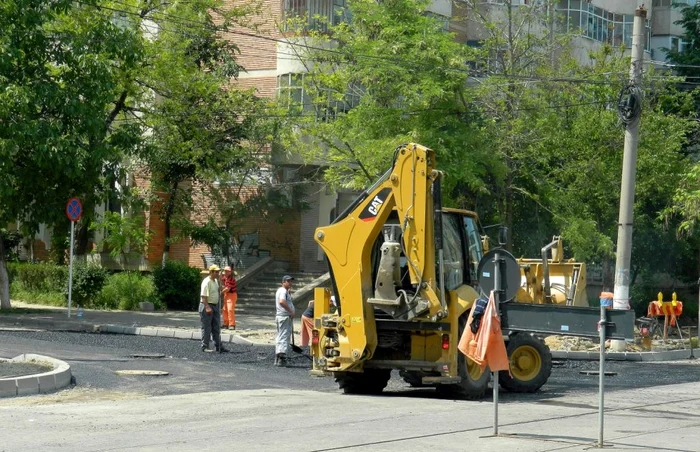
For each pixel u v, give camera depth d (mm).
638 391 18359
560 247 22328
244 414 13695
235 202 38375
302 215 39688
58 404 14359
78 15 31641
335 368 16422
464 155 29859
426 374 16484
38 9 28312
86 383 16578
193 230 37625
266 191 38781
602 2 46375
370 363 16344
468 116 31531
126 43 29844
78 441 11219
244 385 17297
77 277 33875
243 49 40562
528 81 32188
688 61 45438
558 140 33188
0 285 31047
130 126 30656
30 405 14180
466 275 17062
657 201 38375
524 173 32250
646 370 23016
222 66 37812
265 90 40031
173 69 34281
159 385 16812
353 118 30906
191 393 16000
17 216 30953
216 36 37625
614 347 26875
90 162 29016
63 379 16219
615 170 33531
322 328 16641
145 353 21609
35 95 27812
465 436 11930
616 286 25828
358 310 16172
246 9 36562
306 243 39781
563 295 21281
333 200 39719
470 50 31656
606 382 20016
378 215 16172
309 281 37625
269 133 36312
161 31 35000
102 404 14438
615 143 33281
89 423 12625
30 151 28828
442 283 15883
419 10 31078
